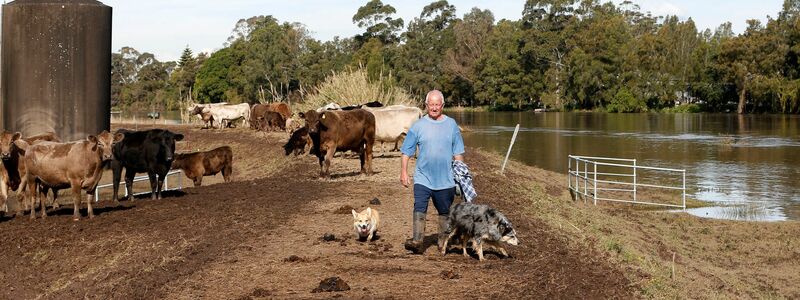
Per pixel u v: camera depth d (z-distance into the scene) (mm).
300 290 8797
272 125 40812
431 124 10242
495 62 110312
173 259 10273
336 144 18875
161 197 16422
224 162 20531
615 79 107062
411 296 8586
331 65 104625
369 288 8883
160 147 15805
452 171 10312
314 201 15328
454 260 10336
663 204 23109
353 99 37625
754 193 26625
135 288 9008
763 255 17047
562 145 45656
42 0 20000
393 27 130375
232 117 46094
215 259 10273
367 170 19625
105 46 20641
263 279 9289
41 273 10422
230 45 125562
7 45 20188
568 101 108562
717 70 98375
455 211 10320
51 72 19969
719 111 105000
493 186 19719
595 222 17500
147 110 132625
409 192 16766
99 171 13688
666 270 12703
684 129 62594
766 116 87125
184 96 129250
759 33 95562
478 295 8688
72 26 20031
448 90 117000
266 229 12336
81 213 14641
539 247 11602
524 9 117312
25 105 20062
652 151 41906
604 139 50719
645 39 109375
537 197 19828
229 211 14125
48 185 13703
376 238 11734
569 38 110000
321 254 10570
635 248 15016
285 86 103625
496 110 116750
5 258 11219
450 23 132250
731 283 13625
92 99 20375
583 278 9820
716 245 18031
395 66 110312
